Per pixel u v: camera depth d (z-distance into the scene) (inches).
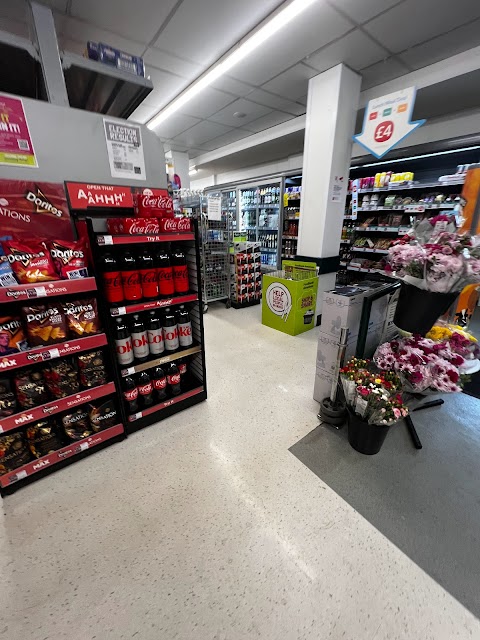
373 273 168.9
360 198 174.6
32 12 57.3
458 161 143.6
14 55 58.4
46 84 60.3
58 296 57.8
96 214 63.5
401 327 68.0
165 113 171.0
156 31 97.9
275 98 148.3
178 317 75.2
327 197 129.0
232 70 119.7
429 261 54.7
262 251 254.1
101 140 63.2
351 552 46.1
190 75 128.3
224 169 319.3
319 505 53.9
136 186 70.5
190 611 39.2
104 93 79.0
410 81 120.4
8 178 53.8
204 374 83.0
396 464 62.9
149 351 73.1
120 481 59.3
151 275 66.2
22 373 54.7
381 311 76.0
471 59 103.7
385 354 64.9
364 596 40.6
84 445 63.9
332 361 76.2
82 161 61.7
